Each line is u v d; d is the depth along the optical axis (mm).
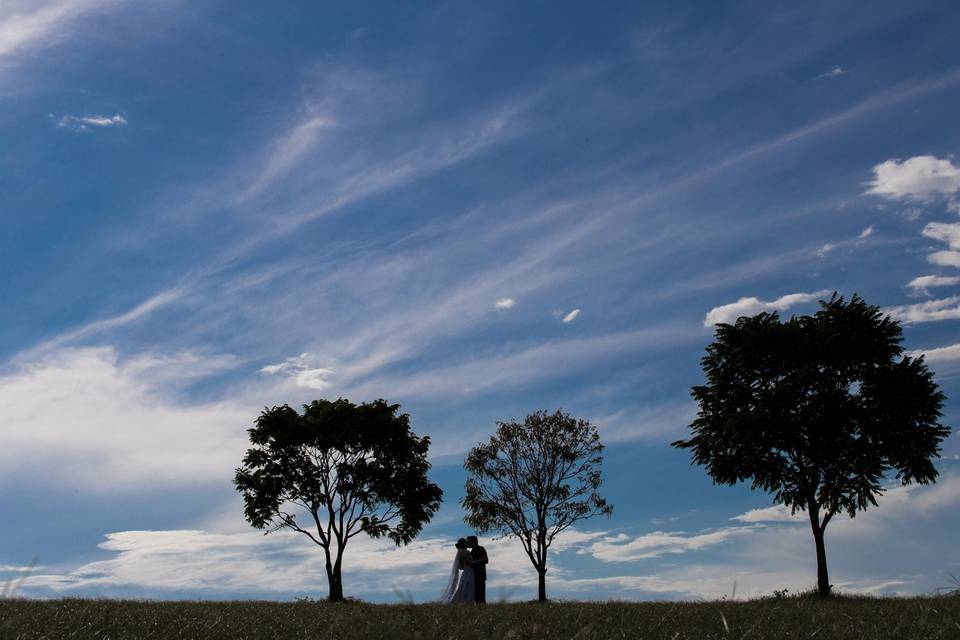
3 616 7035
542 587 36156
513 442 37500
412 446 36344
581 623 6973
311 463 34750
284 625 7117
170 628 6539
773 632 6016
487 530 37031
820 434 27750
